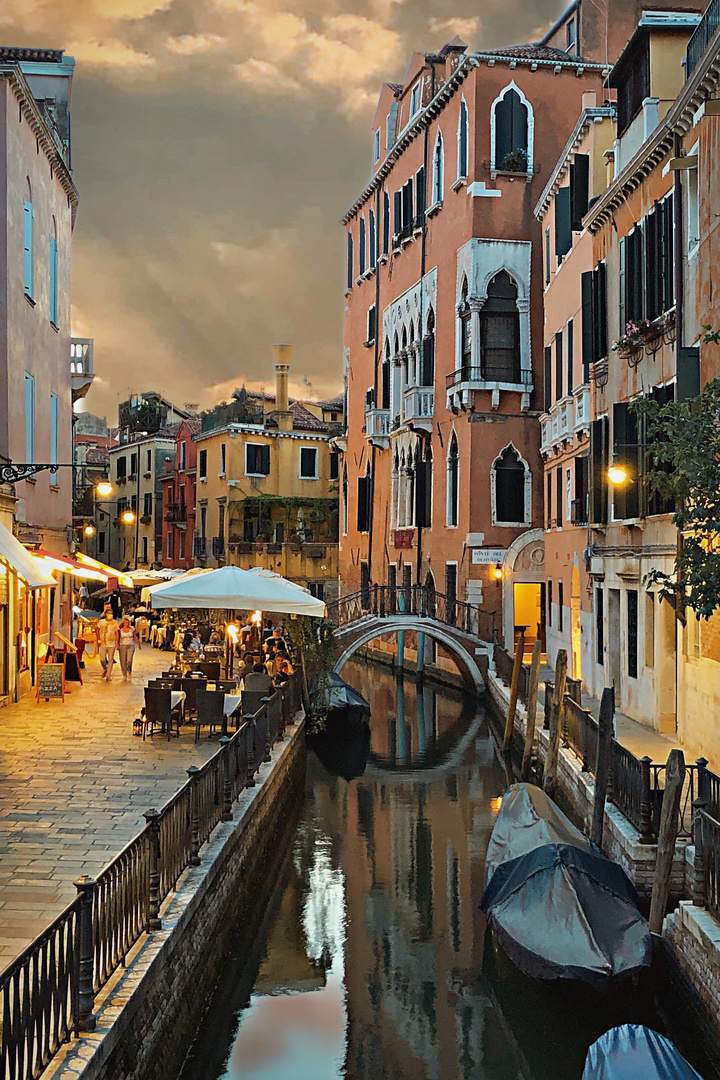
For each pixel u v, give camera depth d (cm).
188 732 1620
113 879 688
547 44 3653
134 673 2441
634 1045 661
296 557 4869
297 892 1305
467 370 3086
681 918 912
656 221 1650
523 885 1029
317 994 1011
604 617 2042
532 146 3116
